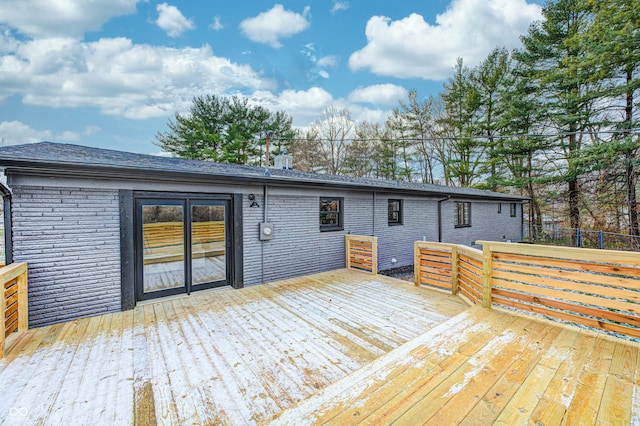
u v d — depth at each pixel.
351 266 7.40
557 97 13.67
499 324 3.32
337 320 3.98
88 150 5.45
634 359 2.53
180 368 2.84
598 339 2.91
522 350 2.72
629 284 2.85
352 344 3.29
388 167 23.05
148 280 4.87
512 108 14.86
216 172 5.16
